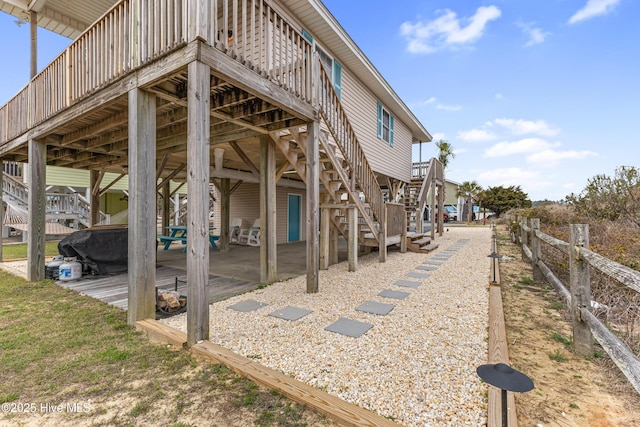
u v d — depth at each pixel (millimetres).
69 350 2512
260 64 3154
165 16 2686
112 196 15406
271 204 4879
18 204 11195
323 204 5840
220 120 4410
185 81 3096
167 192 10430
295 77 3799
